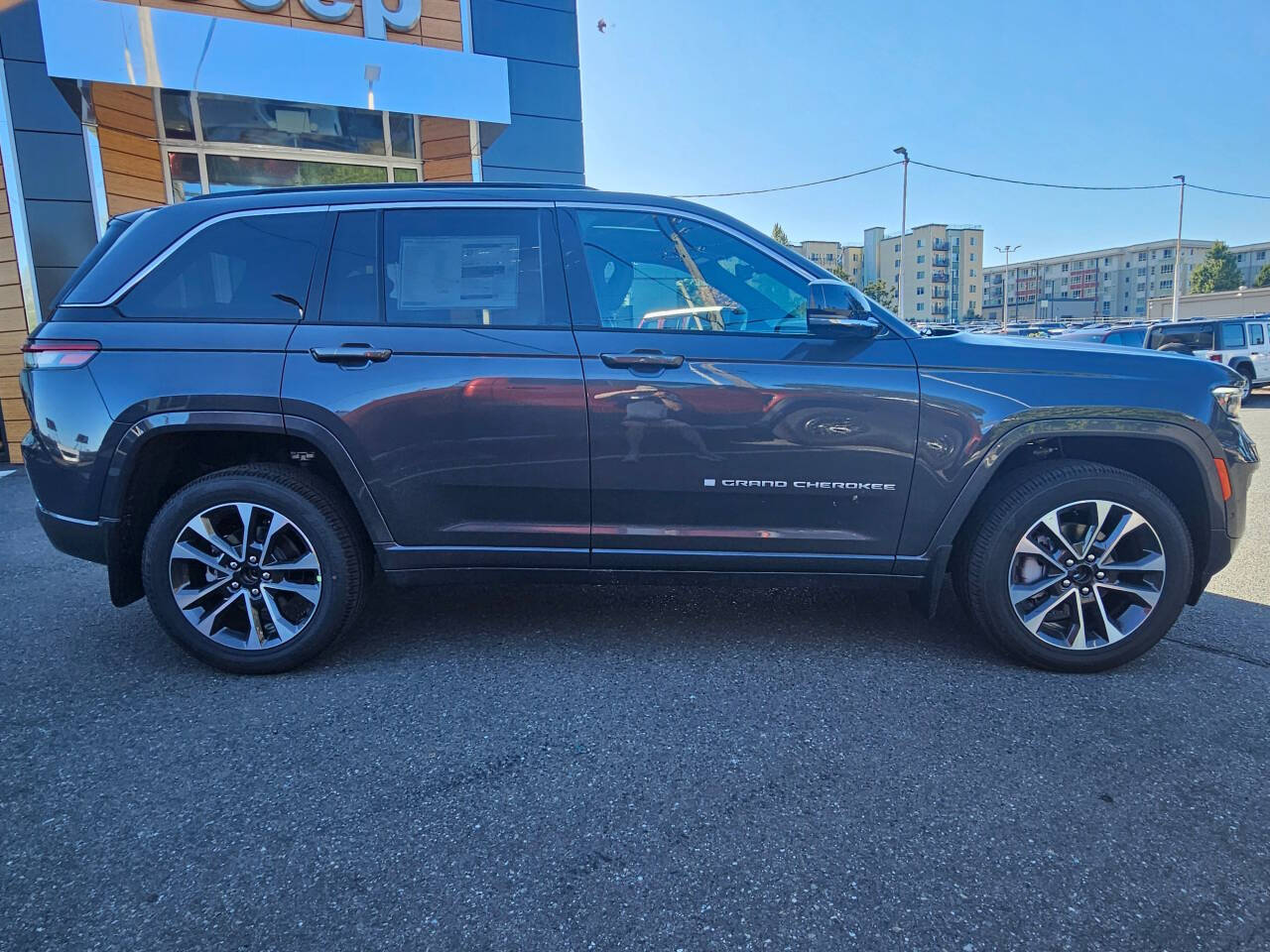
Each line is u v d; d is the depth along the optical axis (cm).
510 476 308
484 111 871
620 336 308
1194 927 183
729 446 305
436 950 177
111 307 308
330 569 312
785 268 315
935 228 10562
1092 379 306
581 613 387
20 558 502
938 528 310
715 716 282
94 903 191
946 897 193
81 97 768
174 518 307
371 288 311
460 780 243
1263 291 4866
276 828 220
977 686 305
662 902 191
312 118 927
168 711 288
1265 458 855
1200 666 324
